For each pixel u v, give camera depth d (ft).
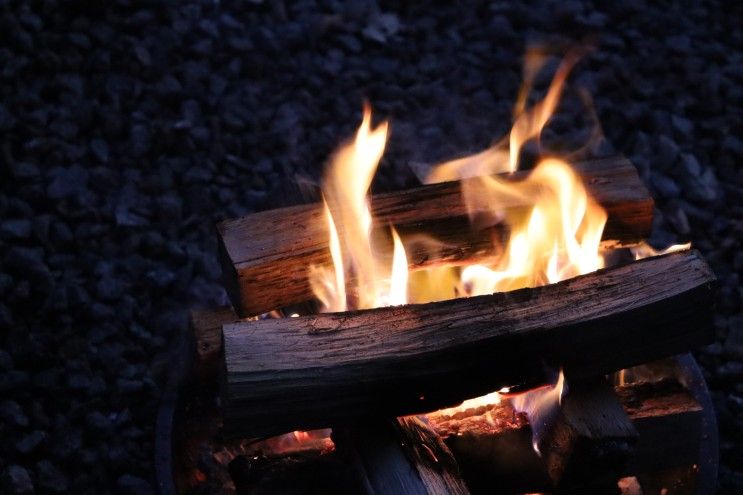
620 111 8.20
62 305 7.26
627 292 6.24
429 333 6.13
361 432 6.15
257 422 6.06
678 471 6.63
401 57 8.39
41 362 7.14
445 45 8.45
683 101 8.27
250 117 8.04
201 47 8.23
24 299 7.28
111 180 7.73
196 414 6.77
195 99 8.07
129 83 8.06
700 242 7.73
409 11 8.67
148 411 7.07
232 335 6.06
